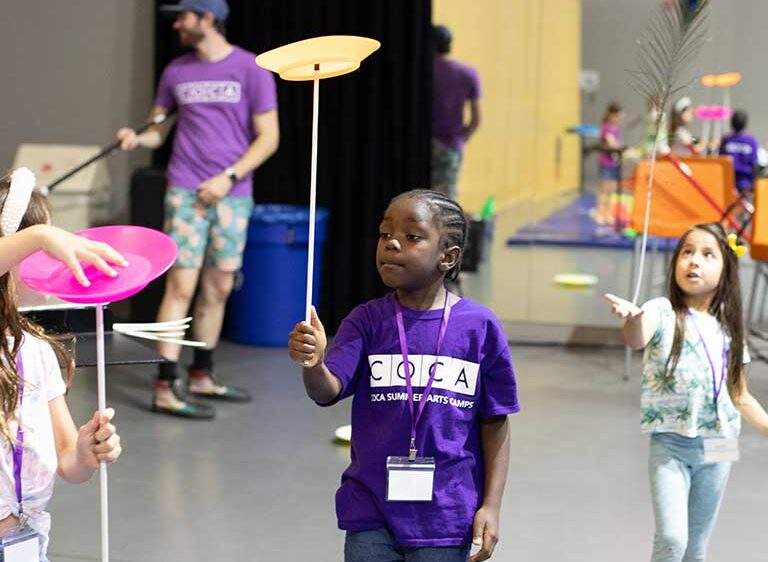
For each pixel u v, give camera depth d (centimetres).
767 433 352
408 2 777
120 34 828
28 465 237
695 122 775
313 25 781
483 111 799
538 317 815
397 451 264
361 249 801
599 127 785
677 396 347
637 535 457
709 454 345
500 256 814
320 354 252
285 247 754
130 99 834
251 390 662
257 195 802
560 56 784
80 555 421
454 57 796
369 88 783
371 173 791
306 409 627
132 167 836
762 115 770
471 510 265
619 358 777
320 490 500
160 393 608
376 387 268
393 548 264
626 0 764
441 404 265
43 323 395
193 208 607
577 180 798
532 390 683
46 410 242
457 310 272
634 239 798
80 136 839
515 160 802
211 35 604
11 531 238
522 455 556
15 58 838
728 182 716
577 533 457
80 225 777
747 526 470
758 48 759
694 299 359
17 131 844
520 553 434
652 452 352
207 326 634
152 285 743
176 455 543
